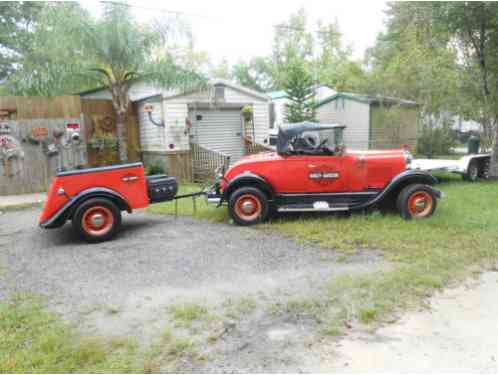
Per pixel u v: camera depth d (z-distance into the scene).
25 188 9.84
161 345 2.88
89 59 10.41
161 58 11.12
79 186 5.58
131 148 12.30
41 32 10.08
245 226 6.25
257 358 2.70
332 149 6.27
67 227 6.65
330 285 3.83
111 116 11.48
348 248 4.97
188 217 7.03
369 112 16.41
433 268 4.20
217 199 6.53
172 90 11.31
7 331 3.14
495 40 9.89
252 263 4.56
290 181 6.30
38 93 9.89
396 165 6.29
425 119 16.77
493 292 3.65
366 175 6.27
